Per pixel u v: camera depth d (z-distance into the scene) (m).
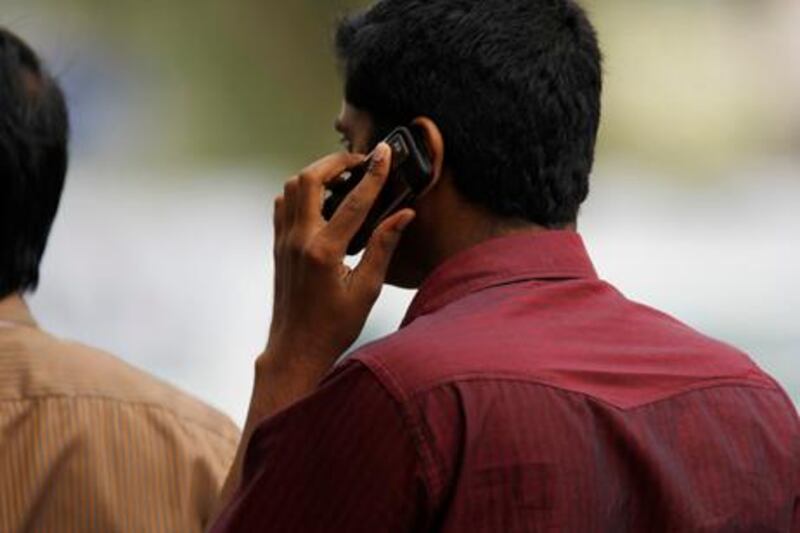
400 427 6.25
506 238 6.86
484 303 6.70
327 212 7.12
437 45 6.79
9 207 7.01
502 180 6.79
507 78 6.75
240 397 29.09
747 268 27.78
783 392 6.96
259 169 53.88
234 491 6.83
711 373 6.76
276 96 55.06
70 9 49.69
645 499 6.42
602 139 56.12
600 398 6.43
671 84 58.03
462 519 6.18
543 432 6.27
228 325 30.31
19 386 6.88
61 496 6.79
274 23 55.25
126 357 30.03
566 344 6.57
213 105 54.25
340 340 6.92
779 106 59.84
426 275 7.07
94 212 35.78
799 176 56.38
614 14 57.66
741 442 6.66
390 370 6.34
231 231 34.53
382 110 6.96
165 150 51.94
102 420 6.90
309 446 6.41
